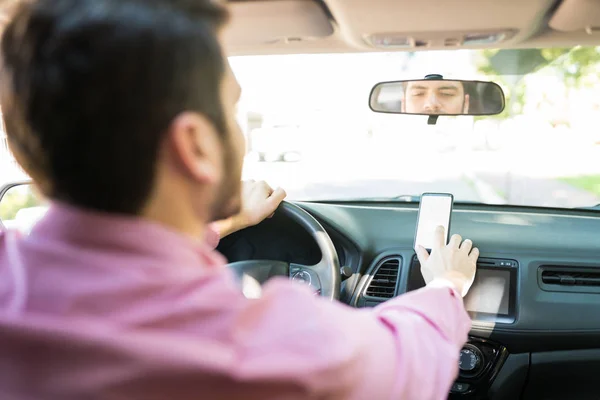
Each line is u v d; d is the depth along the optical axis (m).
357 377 0.63
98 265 0.59
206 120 0.62
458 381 2.21
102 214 0.61
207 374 0.55
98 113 0.56
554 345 2.14
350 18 1.88
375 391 0.66
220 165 0.66
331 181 3.58
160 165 0.60
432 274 1.43
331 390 0.60
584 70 3.58
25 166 0.64
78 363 0.55
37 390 0.56
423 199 2.04
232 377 0.56
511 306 2.15
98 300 0.57
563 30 2.01
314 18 1.92
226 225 1.63
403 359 0.72
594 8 1.75
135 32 0.56
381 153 4.10
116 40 0.56
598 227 2.32
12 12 0.59
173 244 0.61
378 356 0.68
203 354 0.56
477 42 2.16
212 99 0.63
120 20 0.56
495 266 2.20
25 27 0.58
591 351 2.13
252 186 1.79
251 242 2.22
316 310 0.66
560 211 2.55
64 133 0.57
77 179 0.59
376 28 1.98
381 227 2.42
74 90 0.56
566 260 2.17
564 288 2.16
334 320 0.66
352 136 4.05
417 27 1.95
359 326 0.69
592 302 2.12
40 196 0.67
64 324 0.56
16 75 0.59
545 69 3.59
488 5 1.72
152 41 0.57
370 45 2.24
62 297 0.58
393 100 2.61
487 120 4.11
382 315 0.81
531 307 2.14
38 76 0.57
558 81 3.70
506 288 2.18
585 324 2.11
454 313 0.94
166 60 0.58
